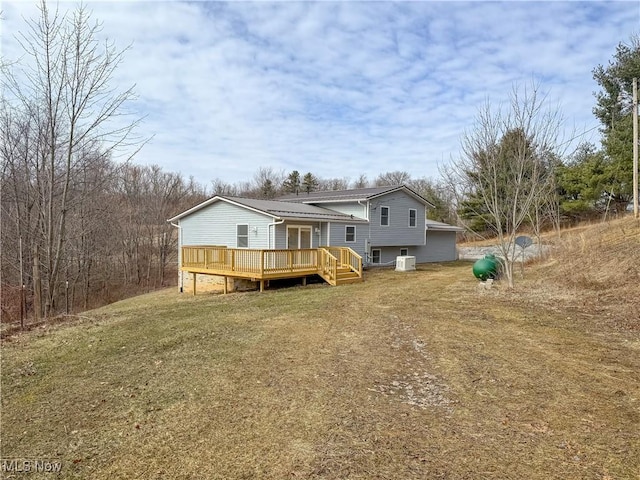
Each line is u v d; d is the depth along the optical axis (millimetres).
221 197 16219
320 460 3008
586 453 3008
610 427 3406
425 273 17062
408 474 2789
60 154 14969
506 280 11969
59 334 7641
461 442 3215
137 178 28812
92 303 20906
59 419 3916
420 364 5180
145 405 4152
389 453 3076
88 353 6234
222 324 7938
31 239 15695
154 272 29016
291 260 13719
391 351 5781
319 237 17109
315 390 4402
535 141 10688
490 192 12617
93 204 19422
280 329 7324
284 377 4832
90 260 20812
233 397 4270
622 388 4238
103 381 4945
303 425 3588
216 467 2973
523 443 3176
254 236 15414
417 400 4078
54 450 3316
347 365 5215
